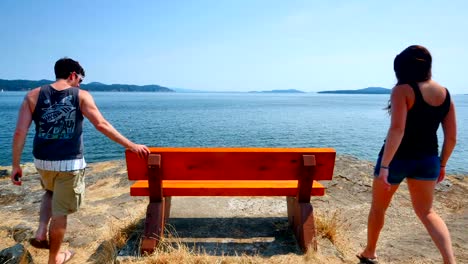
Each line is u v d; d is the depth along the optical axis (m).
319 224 3.68
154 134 28.28
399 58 2.66
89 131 28.66
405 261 3.24
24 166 9.81
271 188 3.37
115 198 5.62
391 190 2.78
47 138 2.86
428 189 2.64
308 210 3.26
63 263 3.32
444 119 2.67
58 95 2.90
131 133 28.81
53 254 3.05
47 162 2.85
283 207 4.46
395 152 2.57
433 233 2.59
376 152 20.80
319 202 5.07
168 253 3.04
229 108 81.31
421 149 2.60
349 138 26.84
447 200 5.25
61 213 2.97
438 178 2.85
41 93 2.89
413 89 2.53
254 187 3.37
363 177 6.15
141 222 3.88
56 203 2.96
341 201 5.12
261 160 3.19
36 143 2.89
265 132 30.38
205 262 2.91
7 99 135.00
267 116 52.75
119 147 20.86
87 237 3.98
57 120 2.86
